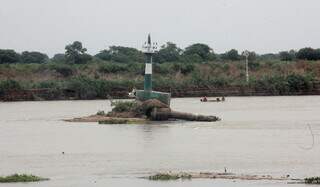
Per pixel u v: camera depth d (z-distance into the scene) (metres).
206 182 112.31
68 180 115.88
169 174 118.38
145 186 110.31
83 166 128.25
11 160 136.00
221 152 141.00
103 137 167.12
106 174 120.56
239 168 123.75
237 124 194.25
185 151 142.75
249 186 109.06
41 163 132.25
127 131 178.50
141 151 143.75
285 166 124.88
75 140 162.62
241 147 147.38
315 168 122.50
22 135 175.62
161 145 151.75
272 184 110.00
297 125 191.38
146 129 182.38
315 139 159.00
